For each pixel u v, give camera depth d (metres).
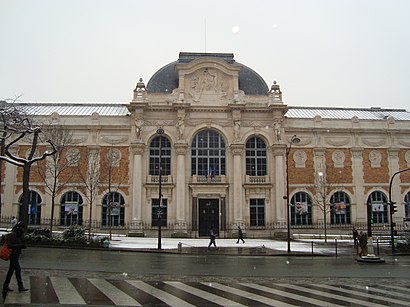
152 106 48.31
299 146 50.12
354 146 50.72
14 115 32.84
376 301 12.46
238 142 48.41
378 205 50.09
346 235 47.50
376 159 51.09
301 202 49.12
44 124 46.41
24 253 25.14
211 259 25.02
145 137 48.34
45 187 47.50
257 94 51.69
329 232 48.81
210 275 18.03
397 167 51.16
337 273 19.20
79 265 20.23
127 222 47.25
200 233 47.38
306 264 22.83
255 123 49.56
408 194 51.06
